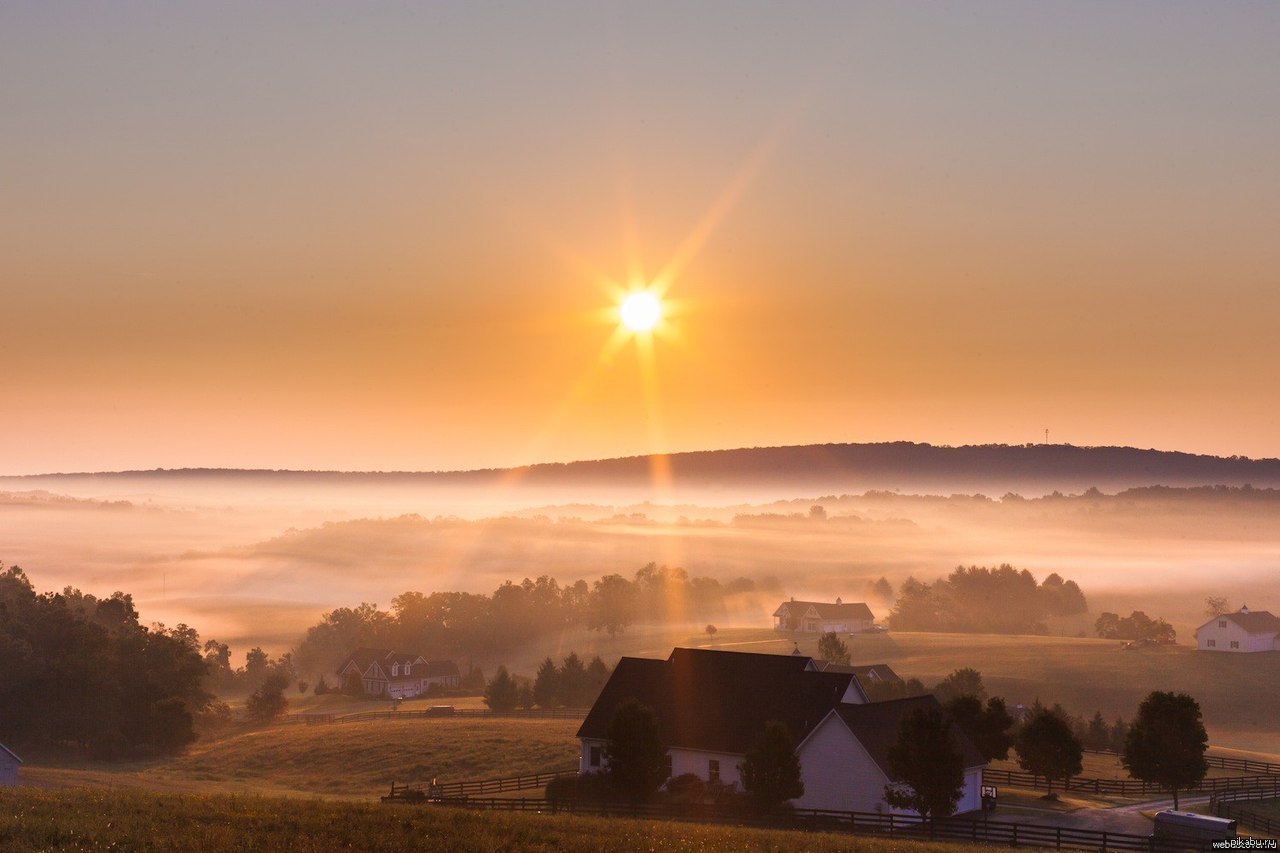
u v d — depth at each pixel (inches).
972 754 2144.4
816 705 2226.9
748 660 2410.2
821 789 2116.1
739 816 1934.1
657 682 2438.5
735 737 2234.3
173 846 1214.9
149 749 3688.5
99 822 1321.4
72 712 3791.8
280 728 4020.7
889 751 1974.7
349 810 1572.3
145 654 4259.4
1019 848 1659.7
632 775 2025.1
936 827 1893.5
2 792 1599.4
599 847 1364.4
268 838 1296.8
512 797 2308.1
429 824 1467.8
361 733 3476.9
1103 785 2501.2
